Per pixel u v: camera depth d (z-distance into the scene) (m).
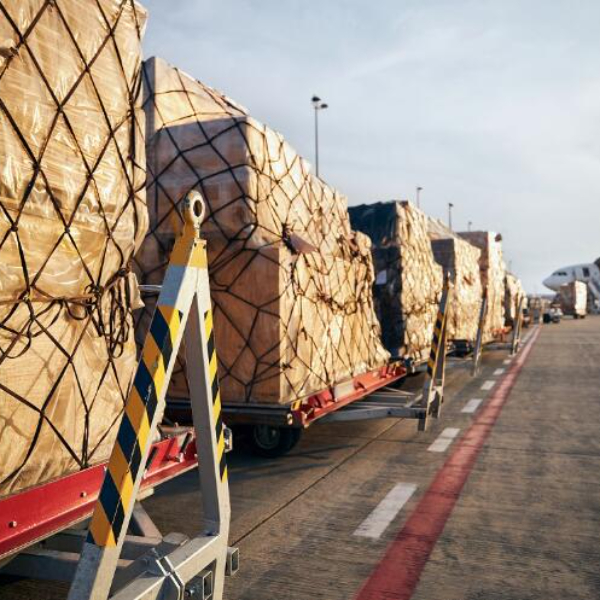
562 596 3.07
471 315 14.70
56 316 2.33
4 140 2.07
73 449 2.44
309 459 5.74
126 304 2.78
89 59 2.47
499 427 7.15
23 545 2.15
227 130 5.06
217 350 5.24
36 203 2.21
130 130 2.76
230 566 2.23
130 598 1.71
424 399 6.34
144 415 1.63
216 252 5.18
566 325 38.78
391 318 9.24
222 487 2.13
